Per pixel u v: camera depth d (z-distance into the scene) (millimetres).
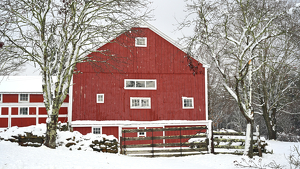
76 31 13609
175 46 22250
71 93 20656
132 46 20984
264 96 27547
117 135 20766
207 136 14289
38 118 28406
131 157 12898
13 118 28094
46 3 13094
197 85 22156
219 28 14898
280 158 13227
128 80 21422
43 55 13250
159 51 22000
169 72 21938
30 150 11648
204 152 14328
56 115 13188
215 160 12391
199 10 13781
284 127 39938
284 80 26875
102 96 20969
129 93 21344
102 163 10312
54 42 14312
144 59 21766
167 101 21672
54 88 13344
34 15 13039
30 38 13125
